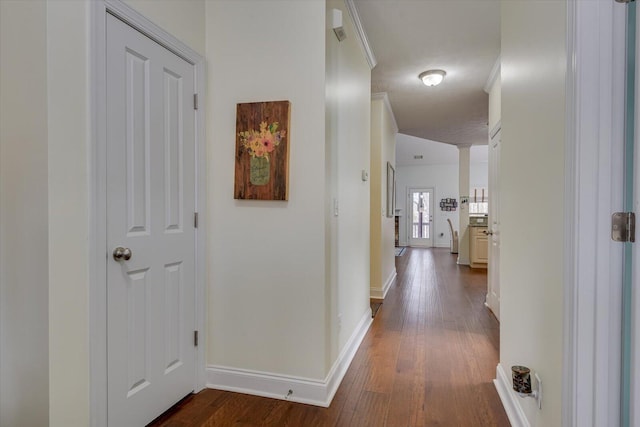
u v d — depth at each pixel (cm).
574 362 114
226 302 215
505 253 205
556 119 129
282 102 201
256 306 210
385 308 399
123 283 161
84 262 143
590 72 110
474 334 312
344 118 251
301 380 202
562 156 123
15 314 137
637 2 103
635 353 104
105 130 150
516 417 174
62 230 136
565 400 118
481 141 721
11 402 138
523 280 169
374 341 296
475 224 709
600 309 110
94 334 146
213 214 216
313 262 201
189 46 202
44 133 132
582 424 113
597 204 110
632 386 105
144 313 172
